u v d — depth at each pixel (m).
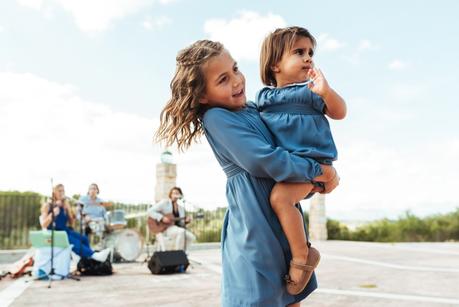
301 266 1.36
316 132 1.44
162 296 5.71
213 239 14.30
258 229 1.37
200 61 1.42
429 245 15.31
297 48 1.56
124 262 9.84
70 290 6.18
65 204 8.10
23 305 5.13
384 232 19.59
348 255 11.48
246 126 1.40
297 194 1.38
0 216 10.77
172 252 8.08
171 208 9.84
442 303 5.22
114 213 10.05
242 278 1.38
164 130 1.51
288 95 1.47
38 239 7.30
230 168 1.47
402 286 6.48
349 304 5.14
